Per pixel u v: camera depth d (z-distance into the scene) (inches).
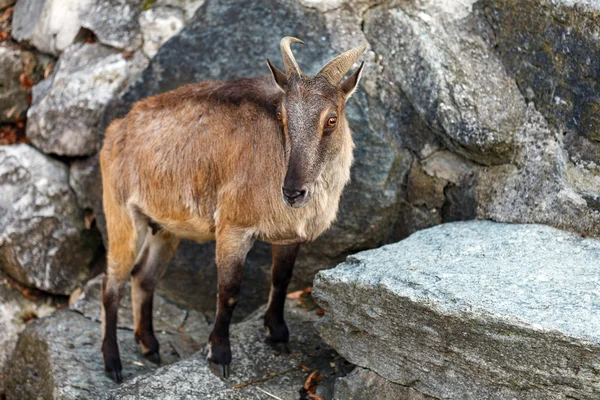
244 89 198.2
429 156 236.7
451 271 176.6
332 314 186.4
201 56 247.0
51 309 284.7
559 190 204.5
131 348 233.8
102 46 283.7
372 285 173.6
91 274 286.5
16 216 276.4
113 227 221.6
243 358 202.8
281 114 175.6
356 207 230.2
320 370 199.5
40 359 229.8
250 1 250.2
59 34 291.4
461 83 226.7
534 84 219.6
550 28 212.4
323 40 242.4
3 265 283.7
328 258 237.9
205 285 255.6
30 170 279.9
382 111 236.5
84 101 271.4
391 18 243.0
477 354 159.0
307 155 168.1
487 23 233.0
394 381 177.2
